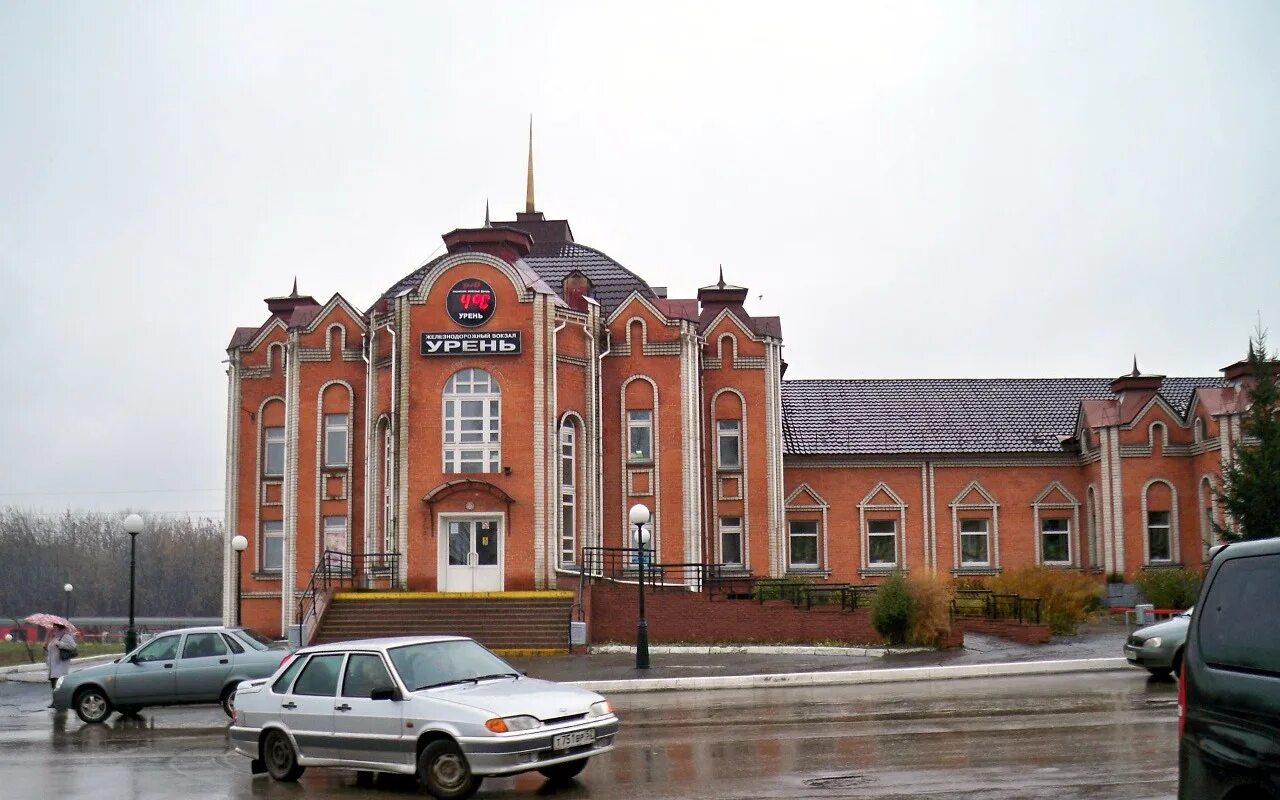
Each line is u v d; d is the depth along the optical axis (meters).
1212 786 7.88
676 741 16.06
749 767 13.74
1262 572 7.73
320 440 40.12
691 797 12.15
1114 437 43.50
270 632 41.59
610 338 38.78
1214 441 41.31
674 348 38.75
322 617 31.91
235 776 14.61
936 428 47.16
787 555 45.66
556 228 46.12
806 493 45.94
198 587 109.12
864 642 30.27
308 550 39.78
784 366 48.81
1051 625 31.89
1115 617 38.25
